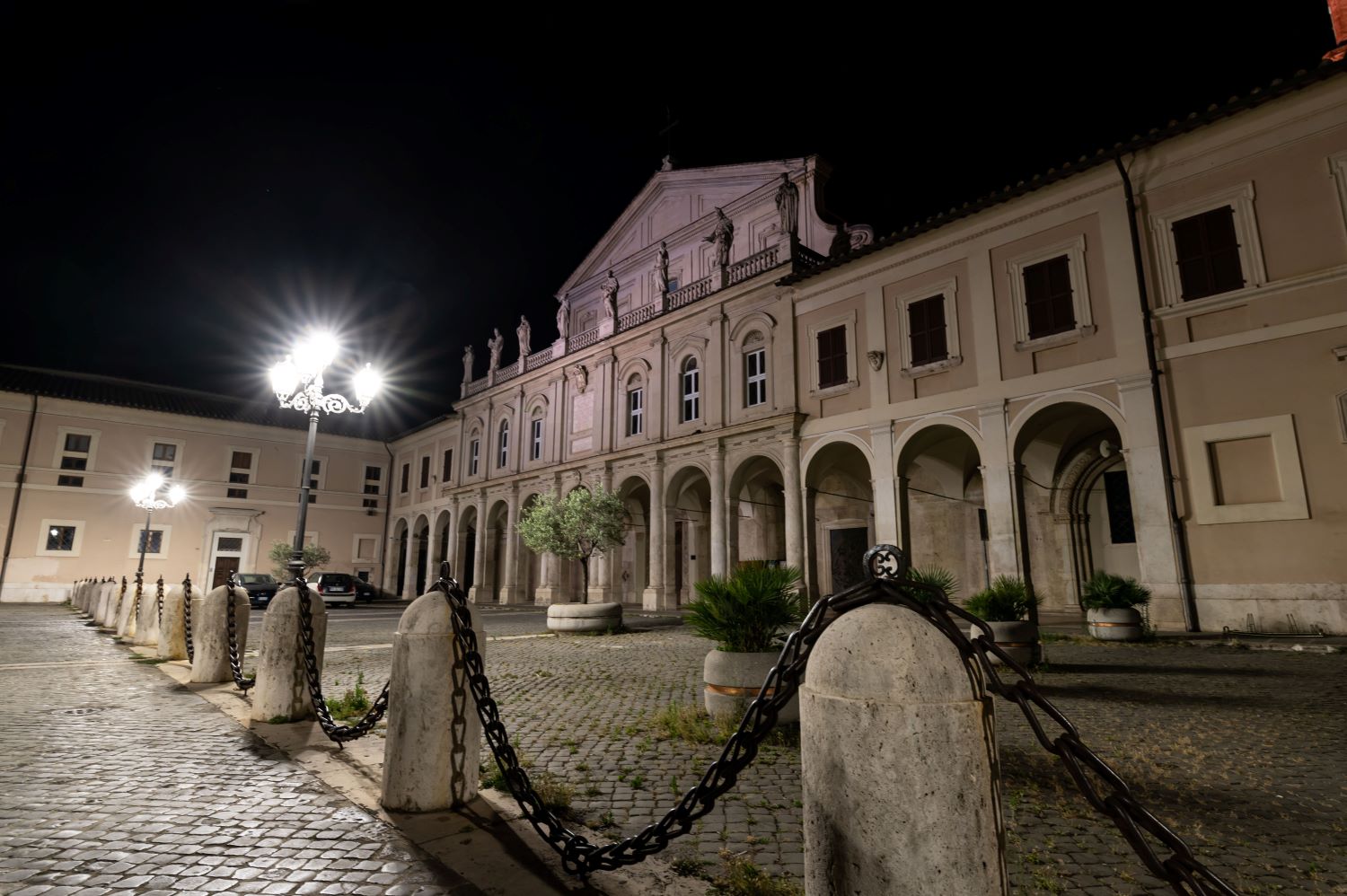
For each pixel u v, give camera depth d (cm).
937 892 154
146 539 2234
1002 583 960
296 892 284
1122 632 1141
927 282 1723
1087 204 1469
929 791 160
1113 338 1395
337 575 2988
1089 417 1725
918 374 1703
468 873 299
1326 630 1101
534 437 3044
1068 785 421
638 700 721
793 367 1991
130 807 388
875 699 167
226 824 361
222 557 3656
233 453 3775
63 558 3241
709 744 529
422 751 377
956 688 169
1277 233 1227
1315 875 299
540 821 304
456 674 391
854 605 201
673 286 2789
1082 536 1889
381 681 846
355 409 1052
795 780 437
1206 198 1312
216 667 797
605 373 2641
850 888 161
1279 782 422
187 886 290
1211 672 840
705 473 2206
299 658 607
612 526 1878
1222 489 1241
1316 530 1130
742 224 2578
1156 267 1362
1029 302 1534
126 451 3469
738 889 279
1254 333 1228
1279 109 1248
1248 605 1178
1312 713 603
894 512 1697
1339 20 1359
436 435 3838
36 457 3244
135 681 820
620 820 371
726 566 2077
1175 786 418
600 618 1491
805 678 205
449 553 3316
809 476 1916
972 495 2053
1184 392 1296
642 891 280
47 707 667
